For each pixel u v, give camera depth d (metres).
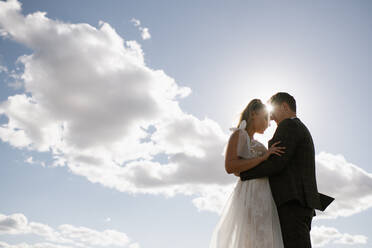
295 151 4.33
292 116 4.69
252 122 4.95
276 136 4.40
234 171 4.51
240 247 4.32
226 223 4.61
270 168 4.20
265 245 4.16
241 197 4.54
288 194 4.09
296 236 4.00
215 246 4.54
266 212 4.31
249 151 4.65
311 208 4.14
